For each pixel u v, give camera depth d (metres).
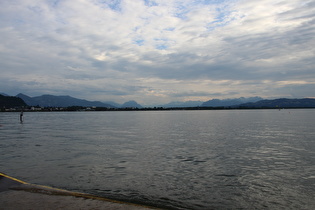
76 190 12.64
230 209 10.61
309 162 20.00
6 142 32.09
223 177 15.53
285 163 19.64
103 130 53.00
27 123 83.88
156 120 105.12
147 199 11.59
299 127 58.47
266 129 53.00
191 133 45.09
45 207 9.34
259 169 17.66
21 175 15.36
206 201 11.45
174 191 12.79
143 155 22.83
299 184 14.17
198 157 21.98
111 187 13.28
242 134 42.69
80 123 83.94
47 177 15.01
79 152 24.33
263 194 12.45
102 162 19.59
